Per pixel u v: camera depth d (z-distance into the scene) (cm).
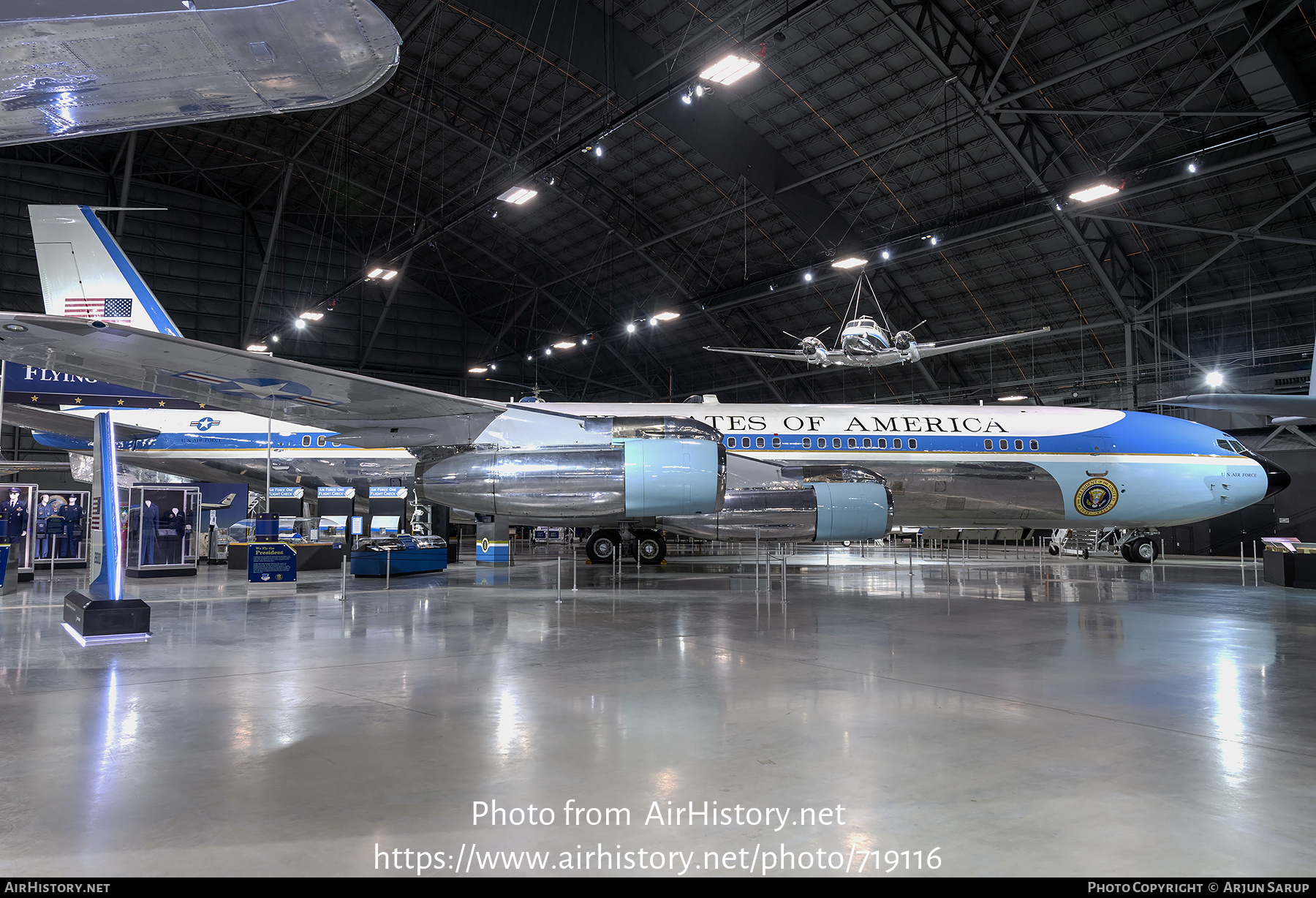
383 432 1344
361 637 812
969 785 380
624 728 475
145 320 1619
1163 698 562
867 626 909
